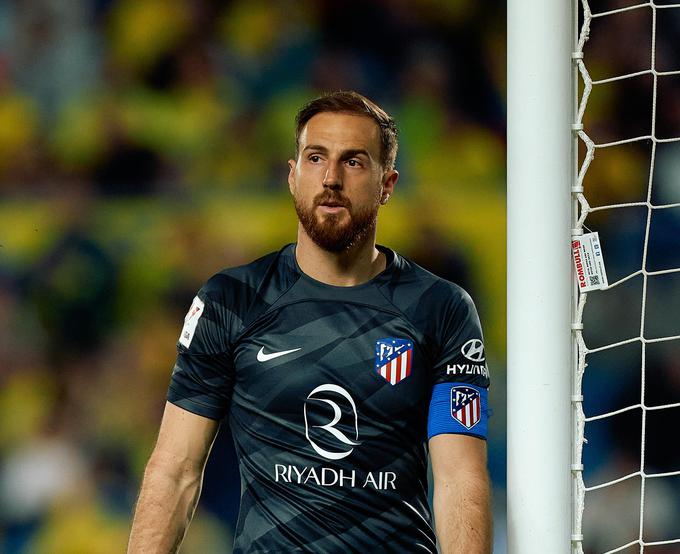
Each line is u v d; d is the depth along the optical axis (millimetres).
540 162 10133
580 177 10375
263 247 30484
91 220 30359
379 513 10484
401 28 33000
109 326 29297
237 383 10906
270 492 10562
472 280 30578
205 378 10961
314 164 10711
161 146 31609
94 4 32469
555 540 10055
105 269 29812
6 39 32125
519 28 10219
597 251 10211
